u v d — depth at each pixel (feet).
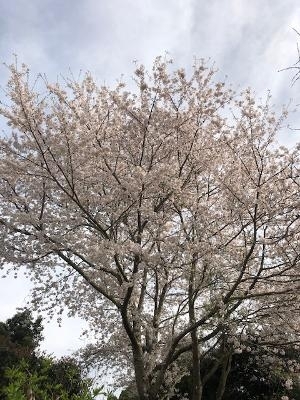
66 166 33.68
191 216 35.14
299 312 34.09
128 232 35.04
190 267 33.88
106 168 34.60
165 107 36.24
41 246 33.58
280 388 47.09
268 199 32.35
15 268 35.42
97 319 41.22
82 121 33.04
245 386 49.08
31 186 35.58
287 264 32.76
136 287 35.22
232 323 32.17
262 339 37.83
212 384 48.11
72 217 33.96
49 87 33.96
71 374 19.80
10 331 69.67
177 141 36.24
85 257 33.04
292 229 33.55
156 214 32.07
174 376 40.04
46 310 37.68
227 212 34.40
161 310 38.01
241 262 33.35
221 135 37.14
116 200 33.63
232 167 35.53
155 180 32.86
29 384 16.28
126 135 35.94
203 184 39.09
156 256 30.78
